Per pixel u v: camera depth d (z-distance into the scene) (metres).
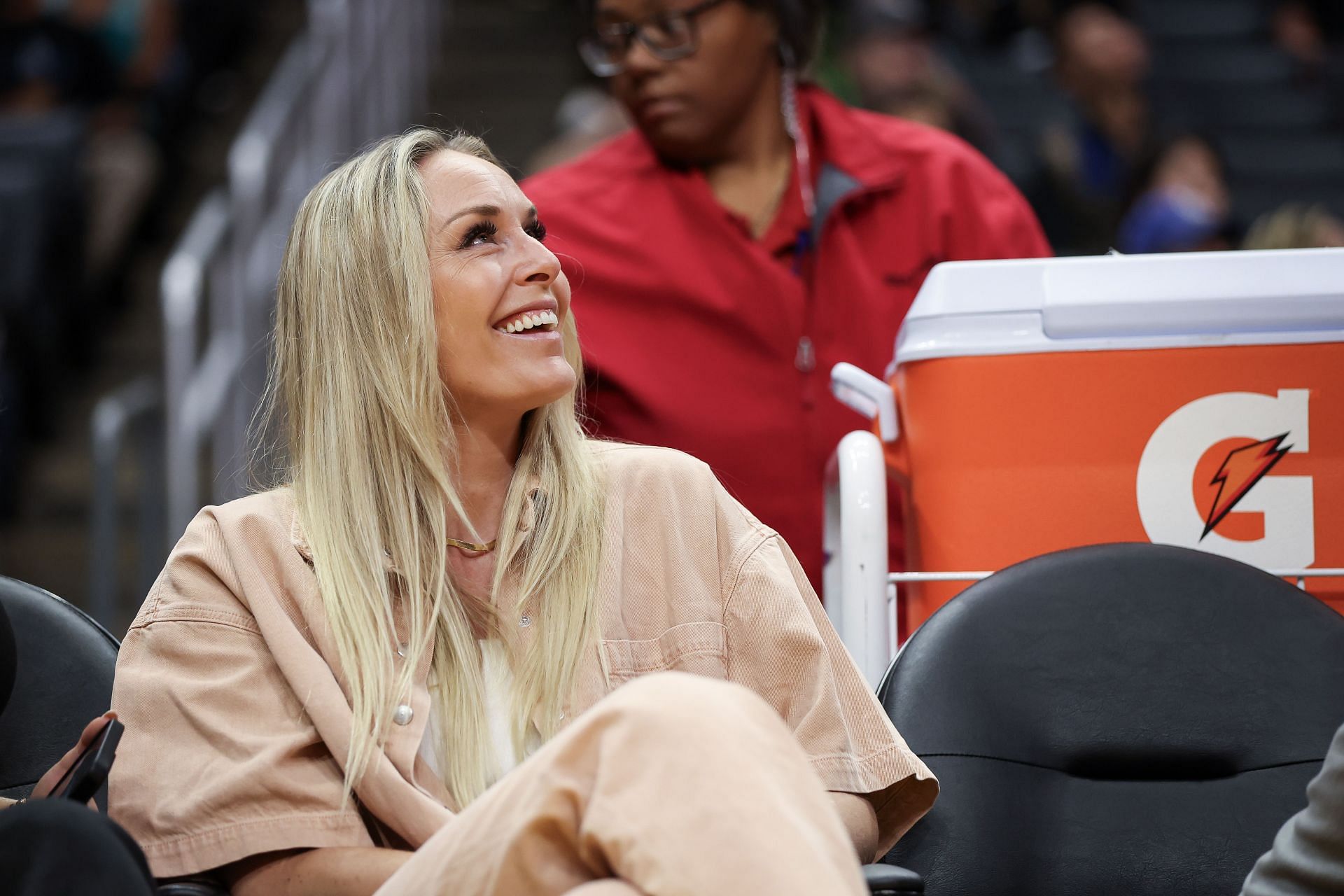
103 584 14.22
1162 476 6.90
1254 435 6.89
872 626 7.04
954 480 7.00
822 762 6.02
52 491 19.73
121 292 23.00
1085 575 6.37
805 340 9.80
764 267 9.80
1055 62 25.03
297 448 6.64
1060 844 6.03
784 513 9.73
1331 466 6.88
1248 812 6.04
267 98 18.20
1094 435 6.91
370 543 6.35
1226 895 5.96
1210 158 18.56
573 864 4.66
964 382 6.95
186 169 25.16
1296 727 6.13
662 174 10.14
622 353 9.76
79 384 21.53
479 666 6.32
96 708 6.49
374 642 6.18
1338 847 4.80
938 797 6.10
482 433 6.63
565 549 6.40
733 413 9.70
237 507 6.52
